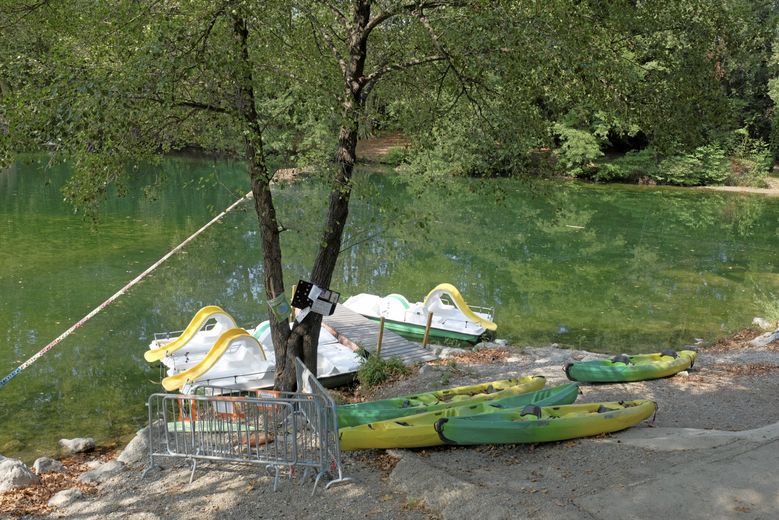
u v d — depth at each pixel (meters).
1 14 9.11
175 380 11.59
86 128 7.98
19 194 31.86
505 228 28.44
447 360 13.19
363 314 16.45
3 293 17.38
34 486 7.38
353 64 9.94
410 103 11.14
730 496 6.15
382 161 45.31
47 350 13.56
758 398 10.02
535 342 14.91
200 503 6.76
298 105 9.64
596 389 10.64
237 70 8.80
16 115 7.91
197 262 21.08
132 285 18.36
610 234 27.80
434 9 10.01
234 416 8.81
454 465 7.45
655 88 10.14
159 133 9.79
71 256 21.30
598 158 46.78
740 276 21.19
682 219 31.88
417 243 25.06
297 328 10.44
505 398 9.12
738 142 46.72
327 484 6.97
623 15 9.58
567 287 19.61
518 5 9.14
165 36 8.05
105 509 6.75
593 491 6.36
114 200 31.75
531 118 10.13
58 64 8.10
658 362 11.32
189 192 34.25
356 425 8.75
